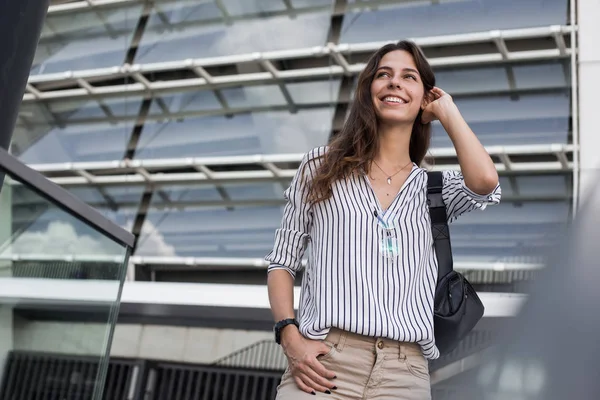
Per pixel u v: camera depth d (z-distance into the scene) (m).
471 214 8.84
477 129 8.91
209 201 9.85
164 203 10.01
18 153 9.89
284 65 9.27
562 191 8.69
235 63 9.35
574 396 0.90
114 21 9.42
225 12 9.18
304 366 2.03
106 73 9.58
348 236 2.10
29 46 3.12
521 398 0.93
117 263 2.93
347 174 2.18
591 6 8.16
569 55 8.35
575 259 1.03
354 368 2.02
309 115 9.28
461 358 4.51
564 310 0.98
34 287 2.51
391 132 2.29
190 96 9.65
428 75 2.36
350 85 9.12
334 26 8.93
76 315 2.73
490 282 8.58
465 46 8.74
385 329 2.00
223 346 7.83
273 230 9.66
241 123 9.52
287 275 2.24
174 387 8.02
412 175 2.24
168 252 9.94
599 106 8.20
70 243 2.66
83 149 9.94
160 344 8.00
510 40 8.54
